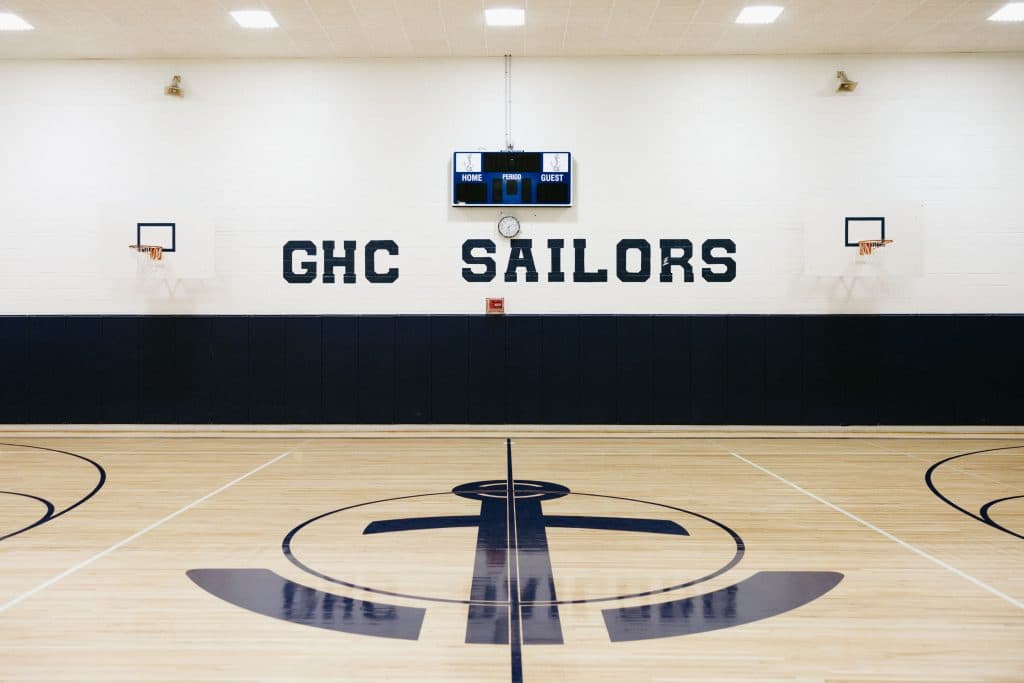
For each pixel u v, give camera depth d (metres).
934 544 3.84
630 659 2.49
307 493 4.99
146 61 7.78
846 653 2.54
